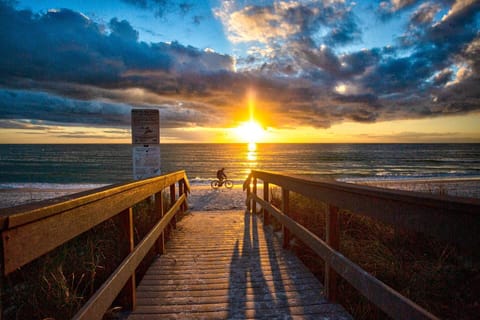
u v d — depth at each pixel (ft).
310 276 10.05
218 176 57.62
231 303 8.23
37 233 3.73
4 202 44.52
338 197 6.99
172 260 11.78
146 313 7.73
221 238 15.25
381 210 5.17
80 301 7.99
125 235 7.61
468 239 3.37
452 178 81.46
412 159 167.22
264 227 17.78
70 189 63.62
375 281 5.35
